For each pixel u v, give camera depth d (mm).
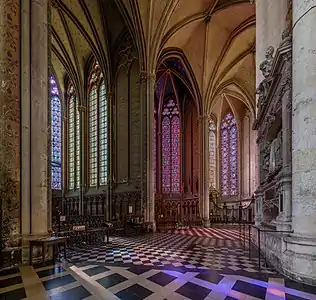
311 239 5211
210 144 34125
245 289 4926
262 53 10461
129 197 21297
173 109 31703
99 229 11672
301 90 5531
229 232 17719
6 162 7477
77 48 25984
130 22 19938
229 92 30484
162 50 22000
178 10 20594
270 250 7195
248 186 30812
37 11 8484
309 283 5145
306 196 5328
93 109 26344
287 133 6668
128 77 22828
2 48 7738
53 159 28359
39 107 8289
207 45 24531
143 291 4871
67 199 27438
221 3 21516
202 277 5781
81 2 20984
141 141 19953
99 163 24859
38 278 5828
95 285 5273
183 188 30250
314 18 5469
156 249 10031
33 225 7785
